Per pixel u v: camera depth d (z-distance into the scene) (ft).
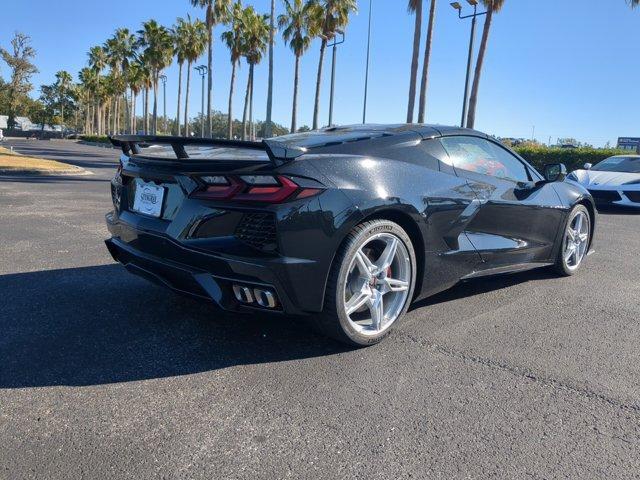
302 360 9.65
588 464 6.76
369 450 6.93
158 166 9.93
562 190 15.56
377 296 10.27
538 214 14.24
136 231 10.24
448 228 11.34
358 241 9.54
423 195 10.72
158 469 6.41
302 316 9.64
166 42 180.96
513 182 13.66
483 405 8.20
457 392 8.61
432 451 6.95
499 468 6.63
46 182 43.04
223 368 9.23
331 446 7.00
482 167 12.98
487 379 9.10
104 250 17.76
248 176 8.78
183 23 165.58
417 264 11.12
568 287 15.07
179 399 8.13
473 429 7.52
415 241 10.95
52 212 26.09
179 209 9.44
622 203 33.47
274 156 8.75
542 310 12.92
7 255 16.75
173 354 9.71
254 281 8.84
